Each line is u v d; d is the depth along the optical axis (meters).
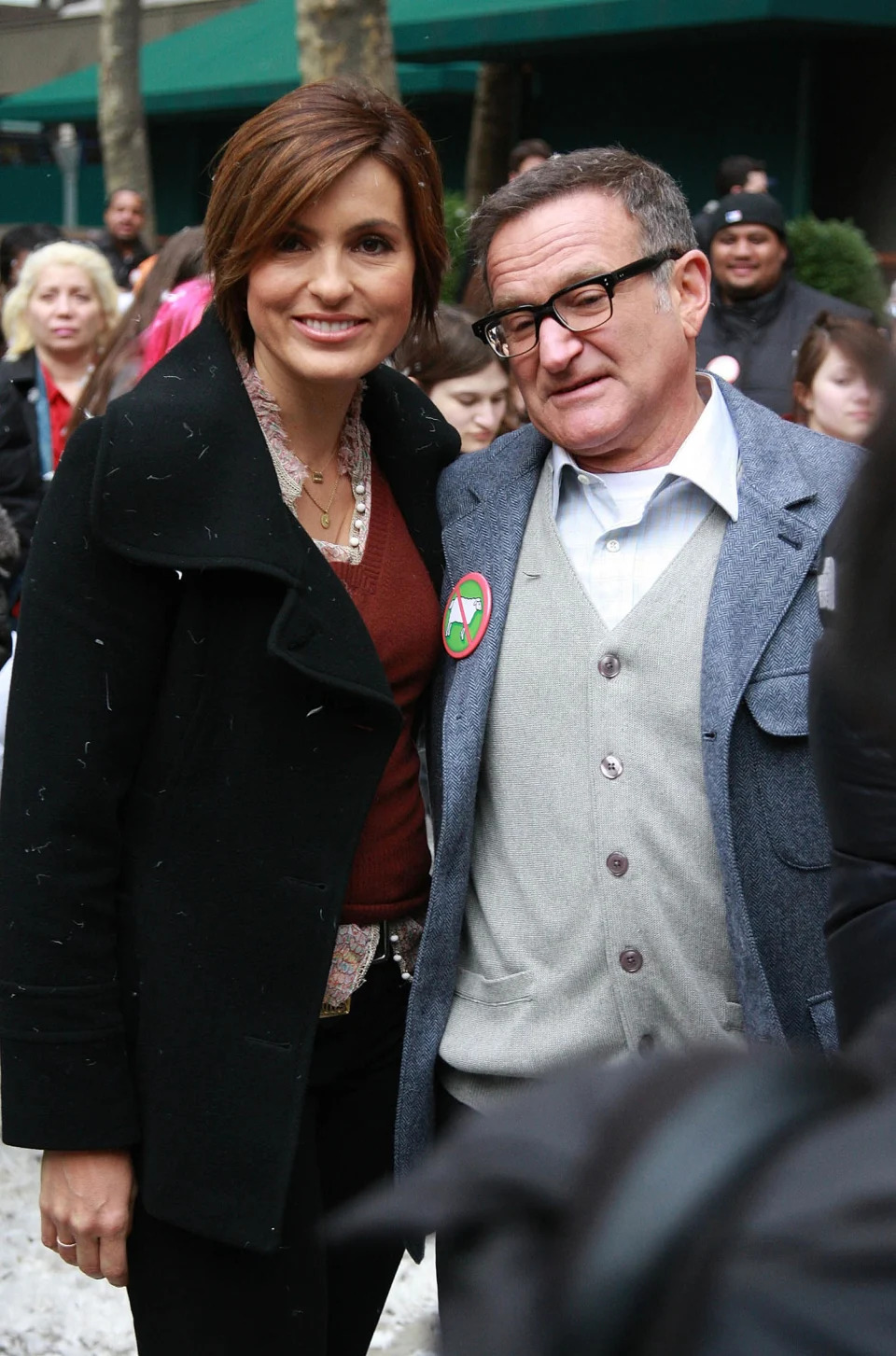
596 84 14.80
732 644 1.82
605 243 1.87
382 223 1.84
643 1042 1.87
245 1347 1.92
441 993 1.98
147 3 23.16
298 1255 1.93
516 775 1.94
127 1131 1.85
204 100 16.73
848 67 13.47
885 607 0.57
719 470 1.90
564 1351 0.43
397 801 1.99
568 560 1.96
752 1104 0.45
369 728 1.86
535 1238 0.45
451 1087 2.00
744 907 1.80
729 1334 0.42
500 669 1.96
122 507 1.76
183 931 1.84
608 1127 0.46
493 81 14.55
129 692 1.82
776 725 1.79
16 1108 1.82
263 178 1.80
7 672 2.53
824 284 9.43
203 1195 1.83
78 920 1.82
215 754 1.83
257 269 1.86
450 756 1.95
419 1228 0.46
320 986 1.86
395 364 3.70
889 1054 0.49
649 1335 0.43
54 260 4.45
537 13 12.47
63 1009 1.81
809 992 1.82
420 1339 2.69
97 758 1.81
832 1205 0.42
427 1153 1.99
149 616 1.82
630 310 1.88
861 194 13.52
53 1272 3.05
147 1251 1.92
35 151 21.38
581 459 1.98
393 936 2.00
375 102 1.86
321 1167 2.08
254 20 18.02
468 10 13.04
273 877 1.84
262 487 1.82
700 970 1.86
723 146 14.09
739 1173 0.44
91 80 19.52
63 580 1.80
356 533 1.99
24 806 1.81
